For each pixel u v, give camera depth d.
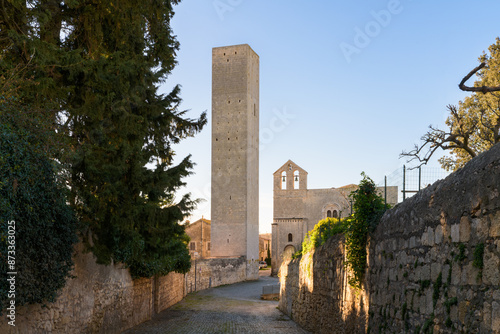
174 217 14.57
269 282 67.44
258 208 82.62
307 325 19.55
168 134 16.94
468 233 6.47
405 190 10.22
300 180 80.56
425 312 7.83
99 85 12.04
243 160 76.31
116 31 14.12
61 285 10.85
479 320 5.95
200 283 51.47
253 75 81.44
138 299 21.09
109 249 14.11
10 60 10.20
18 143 8.67
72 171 11.79
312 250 19.61
